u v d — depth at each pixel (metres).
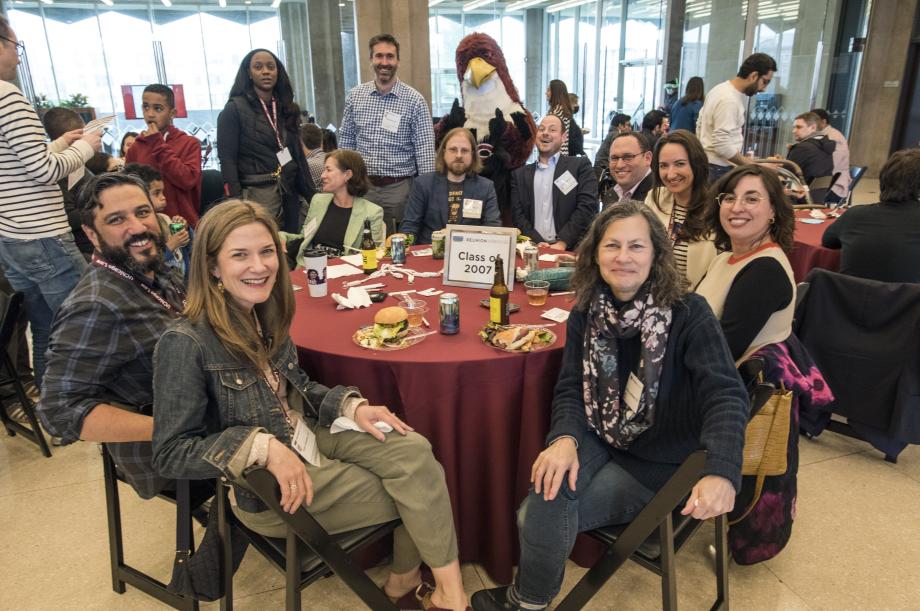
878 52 8.99
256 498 1.28
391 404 1.60
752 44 8.86
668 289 1.36
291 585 1.23
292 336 1.72
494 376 1.54
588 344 1.45
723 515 1.46
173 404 1.22
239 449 1.19
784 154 9.42
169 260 2.56
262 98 3.39
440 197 3.12
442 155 3.07
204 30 8.70
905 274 2.42
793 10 8.77
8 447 2.57
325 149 4.80
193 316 1.26
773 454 1.54
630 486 1.42
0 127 2.18
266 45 8.97
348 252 2.94
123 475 1.59
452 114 4.13
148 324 1.45
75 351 1.34
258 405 1.32
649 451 1.44
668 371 1.38
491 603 1.57
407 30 5.84
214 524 1.36
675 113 6.34
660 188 2.59
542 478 1.36
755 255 1.65
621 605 1.66
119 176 1.45
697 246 2.15
